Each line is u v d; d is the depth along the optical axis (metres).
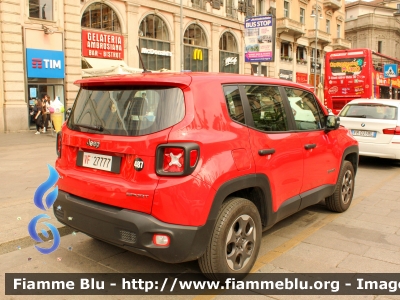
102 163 3.37
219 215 3.28
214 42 29.52
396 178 8.41
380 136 9.16
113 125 3.32
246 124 3.62
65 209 3.55
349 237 4.72
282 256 4.13
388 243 4.54
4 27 17.64
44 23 19.05
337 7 46.72
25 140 15.12
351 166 5.80
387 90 22.12
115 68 16.19
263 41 14.47
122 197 3.11
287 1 38.62
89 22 21.45
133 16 23.33
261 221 3.88
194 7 27.66
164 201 2.96
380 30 60.22
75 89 20.50
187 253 3.04
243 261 3.52
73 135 3.60
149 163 3.04
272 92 4.18
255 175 3.55
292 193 4.27
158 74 3.47
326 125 5.05
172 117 3.08
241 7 31.98
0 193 6.44
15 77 18.16
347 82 19.31
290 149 4.16
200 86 3.27
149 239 3.00
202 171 3.06
